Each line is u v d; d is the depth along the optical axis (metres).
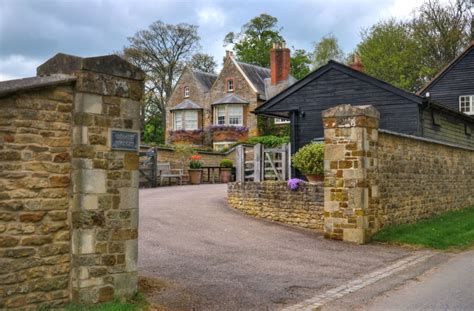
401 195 13.44
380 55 44.84
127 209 6.61
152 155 23.66
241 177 15.93
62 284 6.15
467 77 30.47
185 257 9.45
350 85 20.47
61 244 6.15
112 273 6.45
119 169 6.55
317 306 6.73
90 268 6.27
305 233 12.57
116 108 6.55
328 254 10.26
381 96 19.67
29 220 5.91
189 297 6.94
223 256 9.67
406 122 19.03
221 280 7.94
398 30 45.44
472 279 8.20
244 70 42.19
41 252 5.98
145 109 52.41
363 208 11.56
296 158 14.06
